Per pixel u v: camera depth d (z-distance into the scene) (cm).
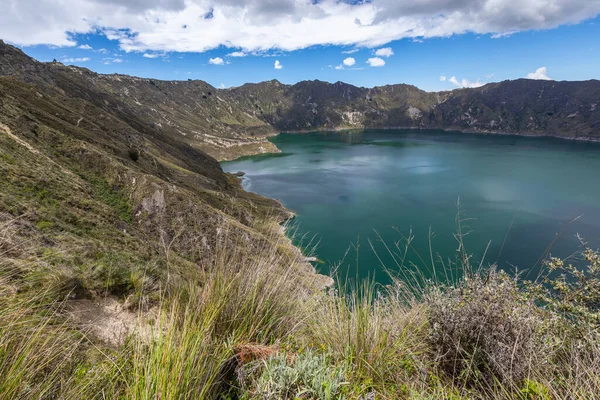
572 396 226
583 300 376
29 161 2288
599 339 278
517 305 308
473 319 293
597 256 393
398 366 285
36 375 213
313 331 323
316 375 230
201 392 196
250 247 369
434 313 326
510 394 250
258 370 246
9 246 401
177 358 197
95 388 214
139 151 4906
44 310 297
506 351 271
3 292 270
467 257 372
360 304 330
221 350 254
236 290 309
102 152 3597
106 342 326
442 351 305
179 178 5094
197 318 278
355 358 281
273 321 306
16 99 3731
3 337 204
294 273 368
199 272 328
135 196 3142
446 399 250
